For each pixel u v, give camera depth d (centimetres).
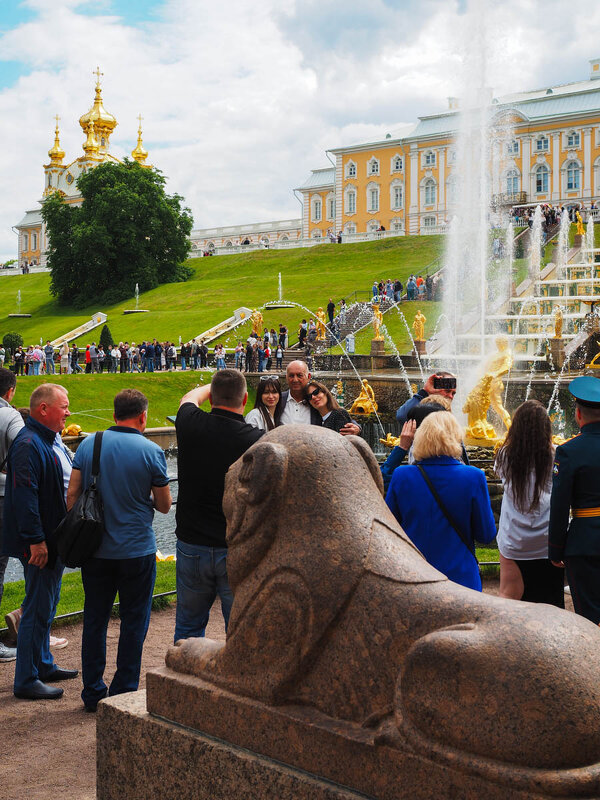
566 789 233
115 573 539
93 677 541
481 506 464
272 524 305
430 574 288
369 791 267
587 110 8581
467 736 247
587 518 500
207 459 507
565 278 4769
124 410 550
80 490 547
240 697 307
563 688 240
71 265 7719
